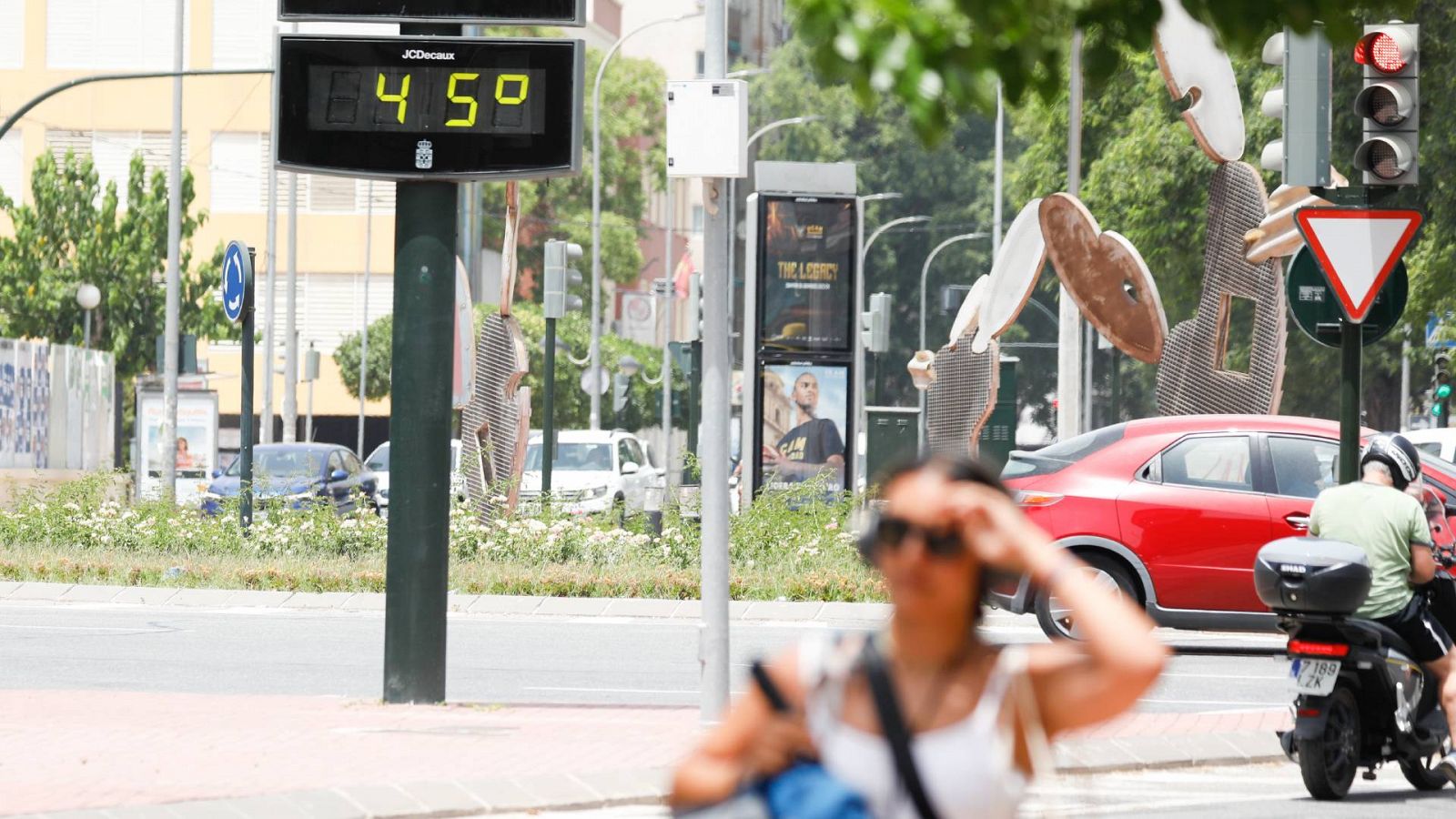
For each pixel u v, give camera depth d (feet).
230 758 89.97
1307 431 148.87
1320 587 87.35
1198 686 134.21
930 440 260.83
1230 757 99.35
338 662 141.90
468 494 235.81
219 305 530.27
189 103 636.89
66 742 94.89
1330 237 105.70
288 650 149.38
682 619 182.91
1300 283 108.68
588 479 327.67
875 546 29.40
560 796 81.51
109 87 634.02
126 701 113.29
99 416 467.11
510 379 239.71
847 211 295.89
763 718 29.78
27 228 522.06
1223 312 197.77
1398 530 89.97
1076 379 272.72
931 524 28.91
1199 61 194.49
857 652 29.73
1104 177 416.67
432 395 110.83
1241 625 146.41
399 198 110.42
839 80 45.42
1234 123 195.83
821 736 29.45
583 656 148.46
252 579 199.72
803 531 213.87
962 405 254.88
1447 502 139.64
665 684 131.54
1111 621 28.27
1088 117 437.17
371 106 109.40
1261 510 146.20
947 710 29.14
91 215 524.93
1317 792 88.99
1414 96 104.78
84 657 142.20
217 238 641.81
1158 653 27.99
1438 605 92.63
